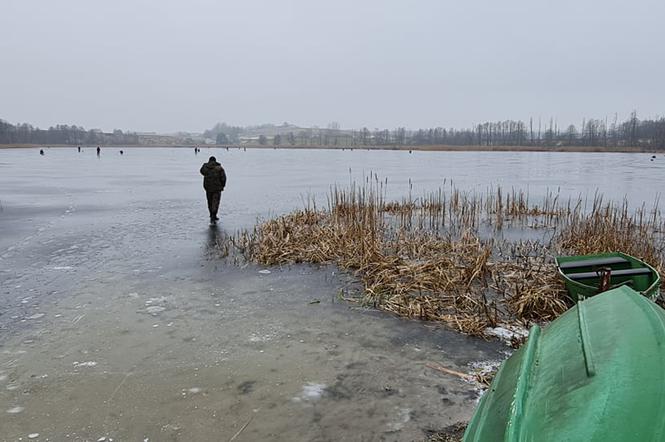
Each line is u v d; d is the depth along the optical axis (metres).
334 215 14.98
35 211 18.42
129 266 10.24
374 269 9.54
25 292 8.39
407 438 4.37
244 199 22.75
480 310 7.55
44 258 10.92
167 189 27.47
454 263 9.82
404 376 5.52
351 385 5.29
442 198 22.86
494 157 80.25
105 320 7.11
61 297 8.13
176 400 4.94
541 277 8.90
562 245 12.65
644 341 2.87
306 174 40.19
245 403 4.90
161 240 12.99
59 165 52.66
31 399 4.94
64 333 6.62
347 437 4.37
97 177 36.41
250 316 7.36
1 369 5.56
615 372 2.66
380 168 48.84
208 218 16.89
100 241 12.87
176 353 6.03
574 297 7.55
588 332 3.27
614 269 8.49
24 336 6.50
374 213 14.80
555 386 2.85
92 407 4.80
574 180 34.53
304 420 4.62
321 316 7.39
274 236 12.23
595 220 13.35
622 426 2.28
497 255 11.65
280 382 5.33
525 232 15.21
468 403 4.95
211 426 4.50
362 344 6.38
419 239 12.30
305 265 10.48
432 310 7.36
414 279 8.84
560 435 2.38
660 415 2.25
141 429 4.45
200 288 8.74
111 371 5.54
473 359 5.98
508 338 6.63
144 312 7.46
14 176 36.50
